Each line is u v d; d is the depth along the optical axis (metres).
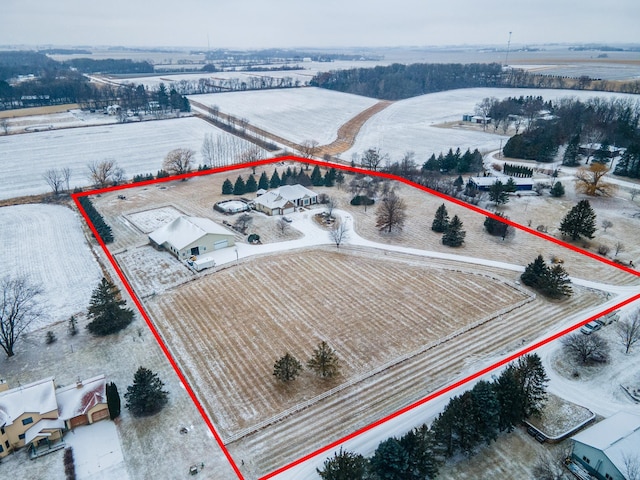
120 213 92.19
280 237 80.94
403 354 50.28
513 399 39.03
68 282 66.12
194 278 66.81
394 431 40.00
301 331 54.50
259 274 68.00
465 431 36.97
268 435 40.03
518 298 61.06
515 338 52.84
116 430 40.75
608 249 74.38
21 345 52.38
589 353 48.34
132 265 70.94
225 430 40.66
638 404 43.53
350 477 32.38
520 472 36.47
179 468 36.97
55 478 35.97
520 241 78.62
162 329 55.09
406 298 61.34
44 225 86.12
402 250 75.75
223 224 85.88
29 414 38.59
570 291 60.72
